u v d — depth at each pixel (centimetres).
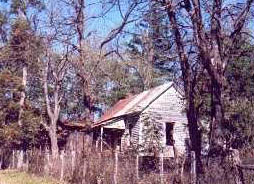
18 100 4575
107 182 2009
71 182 2402
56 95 4044
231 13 1786
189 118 1905
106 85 6100
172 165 1714
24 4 4062
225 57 1802
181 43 1850
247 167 1329
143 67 5322
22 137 4453
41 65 3931
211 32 1739
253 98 2691
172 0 1730
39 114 4725
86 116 2733
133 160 1903
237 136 2362
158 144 2442
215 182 1433
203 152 2550
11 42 4153
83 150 2416
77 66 2978
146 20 1819
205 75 1898
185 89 1906
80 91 5162
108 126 4000
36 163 3303
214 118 1744
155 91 3950
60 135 5050
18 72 4791
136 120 3825
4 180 2873
